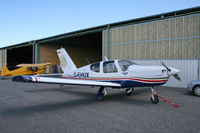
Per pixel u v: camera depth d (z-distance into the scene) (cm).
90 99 571
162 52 959
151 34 1002
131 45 1091
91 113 402
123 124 324
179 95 645
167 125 317
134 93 687
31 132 289
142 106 468
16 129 303
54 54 2066
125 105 481
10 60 2848
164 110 424
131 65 535
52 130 297
